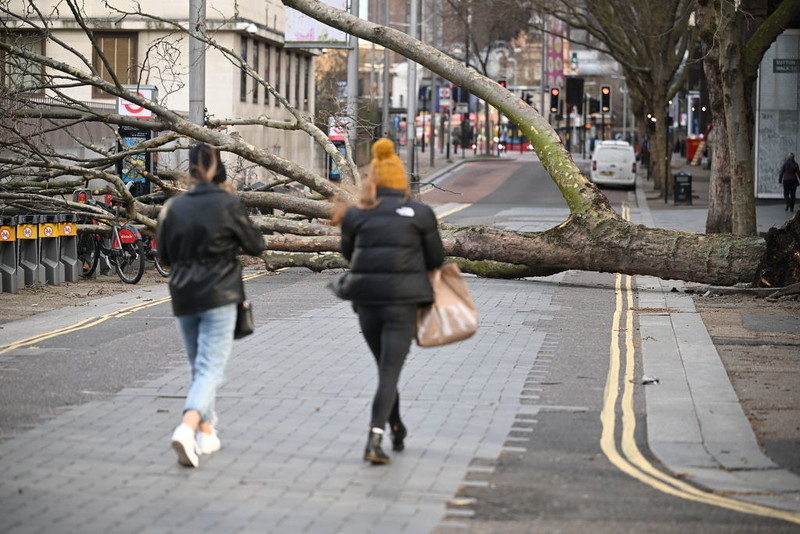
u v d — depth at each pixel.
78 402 11.60
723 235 20.94
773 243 20.33
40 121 25.31
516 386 12.58
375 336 9.38
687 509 8.12
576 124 121.69
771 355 14.68
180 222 9.25
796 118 50.66
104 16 51.56
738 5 27.98
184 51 51.88
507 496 8.38
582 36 170.25
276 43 60.03
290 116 64.38
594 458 9.59
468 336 9.36
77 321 17.62
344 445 9.88
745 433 10.47
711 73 31.62
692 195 56.84
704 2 31.19
